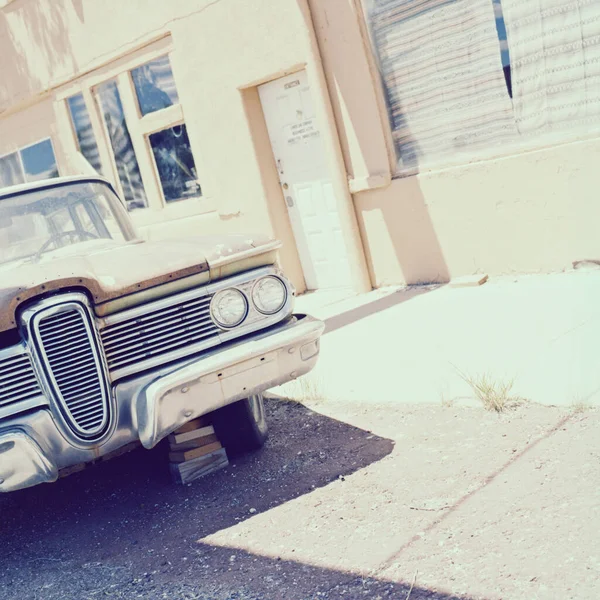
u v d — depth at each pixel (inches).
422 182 309.9
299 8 325.4
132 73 425.7
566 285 265.3
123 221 225.8
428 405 202.5
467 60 288.7
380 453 182.1
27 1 472.7
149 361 171.8
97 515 189.2
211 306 176.7
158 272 171.9
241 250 180.2
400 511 151.0
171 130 413.7
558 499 139.6
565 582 115.0
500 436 173.2
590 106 262.8
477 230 299.0
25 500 211.6
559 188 273.0
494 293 280.4
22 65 492.7
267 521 162.2
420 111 307.9
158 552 160.6
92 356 165.0
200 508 177.6
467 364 221.0
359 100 320.2
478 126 292.4
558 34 263.4
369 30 313.3
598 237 268.4
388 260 332.8
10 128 530.0
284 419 224.4
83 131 473.7
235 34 357.7
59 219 213.0
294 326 182.4
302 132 354.9
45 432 163.0
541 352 212.8
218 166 387.5
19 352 161.2
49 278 163.5
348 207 333.7
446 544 134.3
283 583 135.5
